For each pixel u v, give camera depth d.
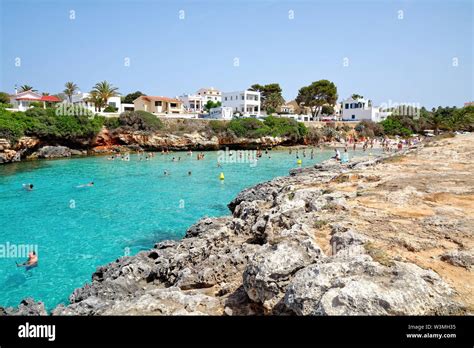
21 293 14.37
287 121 87.00
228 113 95.56
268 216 14.03
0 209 27.16
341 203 13.32
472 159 24.77
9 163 52.12
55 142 62.69
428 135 104.25
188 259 12.88
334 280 6.43
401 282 6.21
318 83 118.31
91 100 84.75
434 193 14.69
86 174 43.50
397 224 10.95
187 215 26.42
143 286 12.91
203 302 8.34
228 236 14.30
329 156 67.25
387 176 19.48
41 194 32.41
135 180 40.50
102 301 10.09
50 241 20.48
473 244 9.04
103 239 20.94
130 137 70.50
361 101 117.25
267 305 7.14
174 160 59.16
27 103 81.31
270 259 7.61
